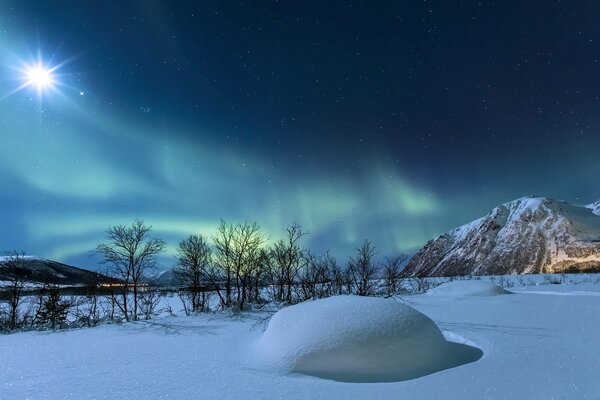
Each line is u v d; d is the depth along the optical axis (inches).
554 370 200.5
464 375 196.5
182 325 440.5
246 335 344.2
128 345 318.3
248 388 186.2
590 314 396.5
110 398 179.3
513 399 162.7
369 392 177.2
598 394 165.3
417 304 541.0
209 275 668.1
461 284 698.8
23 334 433.7
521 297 594.9
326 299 277.3
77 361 260.5
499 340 272.8
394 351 215.5
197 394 179.8
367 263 727.7
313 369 210.2
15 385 205.5
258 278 713.6
